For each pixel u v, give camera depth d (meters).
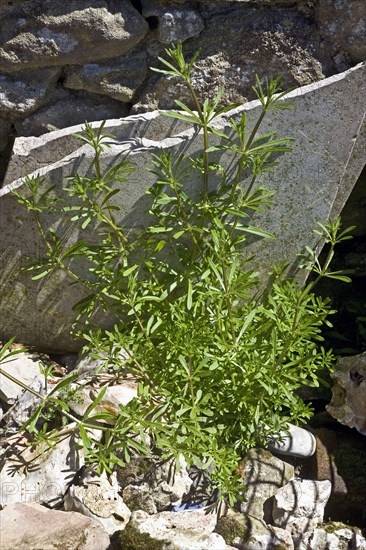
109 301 1.67
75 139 1.58
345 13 1.56
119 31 1.56
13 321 1.71
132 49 1.59
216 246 1.47
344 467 1.52
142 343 1.57
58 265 1.59
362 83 1.55
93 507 1.40
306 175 1.61
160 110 1.62
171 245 1.59
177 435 1.43
